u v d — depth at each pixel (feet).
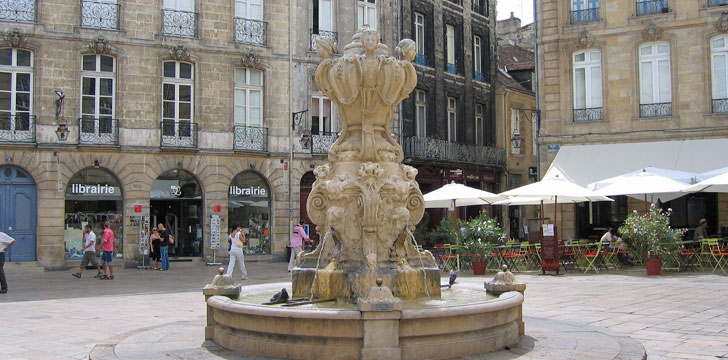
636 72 91.91
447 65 123.13
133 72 90.48
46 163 84.84
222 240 94.79
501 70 142.72
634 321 33.40
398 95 31.76
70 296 51.75
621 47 92.63
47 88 85.66
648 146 90.12
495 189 130.72
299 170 101.24
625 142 92.07
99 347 26.43
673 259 62.28
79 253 87.10
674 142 88.99
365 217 29.32
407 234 30.32
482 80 131.95
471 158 122.31
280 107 100.58
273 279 66.18
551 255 63.36
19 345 29.17
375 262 28.71
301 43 102.68
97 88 89.04
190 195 94.48
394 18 112.27
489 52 133.59
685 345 27.02
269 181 99.09
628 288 49.60
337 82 30.96
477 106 131.23
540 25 97.45
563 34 95.66
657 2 90.89
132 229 88.84
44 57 85.71
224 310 25.00
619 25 92.58
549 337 26.73
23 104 85.35
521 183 137.69
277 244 98.89
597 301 41.86
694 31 88.94
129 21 90.58
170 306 44.16
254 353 23.61
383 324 21.74
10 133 83.51
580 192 65.05
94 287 60.03
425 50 118.83
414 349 22.24
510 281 29.17
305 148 101.55
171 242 86.07
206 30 95.81
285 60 101.14
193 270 82.17
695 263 65.41
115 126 88.89
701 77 88.48
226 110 96.48
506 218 132.16
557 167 91.56
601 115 93.50
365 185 29.68
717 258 65.21
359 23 108.58
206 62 95.45
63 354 27.04
